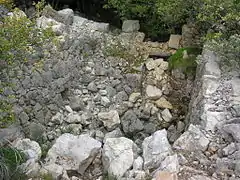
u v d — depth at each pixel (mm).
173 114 3223
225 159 2115
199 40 3295
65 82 3213
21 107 2912
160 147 2186
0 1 2592
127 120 3184
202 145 2250
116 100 3279
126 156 2211
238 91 2523
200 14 2832
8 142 2307
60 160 2270
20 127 2854
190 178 2008
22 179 2053
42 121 3025
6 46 2064
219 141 2268
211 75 2648
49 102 3094
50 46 3137
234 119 2320
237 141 2188
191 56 3334
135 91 3334
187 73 3299
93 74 3354
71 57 3287
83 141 2330
